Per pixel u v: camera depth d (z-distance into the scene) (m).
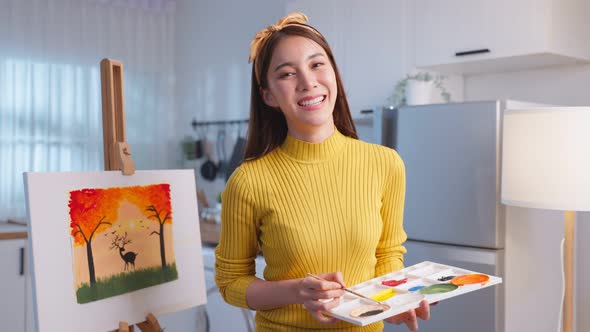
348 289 1.17
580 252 2.88
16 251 2.96
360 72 3.12
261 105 1.29
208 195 4.40
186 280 1.58
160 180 1.56
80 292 1.35
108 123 1.51
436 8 2.80
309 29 1.21
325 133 1.24
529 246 2.37
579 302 2.89
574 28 2.60
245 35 4.07
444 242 2.40
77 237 1.36
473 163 2.30
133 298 1.45
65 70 4.07
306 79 1.16
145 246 1.49
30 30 3.94
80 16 4.12
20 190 3.90
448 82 3.06
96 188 1.41
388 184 1.29
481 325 2.27
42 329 1.27
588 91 2.72
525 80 2.92
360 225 1.22
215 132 4.32
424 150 2.46
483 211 2.28
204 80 4.40
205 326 2.82
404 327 2.49
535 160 1.87
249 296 1.20
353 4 3.14
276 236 1.20
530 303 2.40
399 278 1.25
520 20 2.51
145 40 4.46
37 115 3.96
